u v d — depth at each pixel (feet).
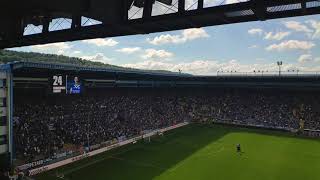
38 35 56.08
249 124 278.67
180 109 319.27
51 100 220.02
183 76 352.08
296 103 303.48
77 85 207.10
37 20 55.36
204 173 153.69
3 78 147.02
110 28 47.62
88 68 224.94
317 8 37.88
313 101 299.99
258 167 165.58
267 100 319.47
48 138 178.40
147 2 43.96
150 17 43.60
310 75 297.53
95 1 43.21
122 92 297.33
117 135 213.05
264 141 227.20
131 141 210.79
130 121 249.34
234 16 42.16
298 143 222.07
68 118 210.79
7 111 148.15
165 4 43.04
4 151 146.41
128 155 181.06
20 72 187.21
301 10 38.96
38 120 191.83
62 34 52.80
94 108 244.01
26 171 139.03
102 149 186.60
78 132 197.26
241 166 167.02
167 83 349.20
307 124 264.93
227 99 336.29
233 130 266.98
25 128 178.19
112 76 270.26
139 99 305.94
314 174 154.92
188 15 40.73
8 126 147.84
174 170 157.38
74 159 163.94
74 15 48.01
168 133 246.06
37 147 165.17
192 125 285.64
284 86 313.12
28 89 203.00
